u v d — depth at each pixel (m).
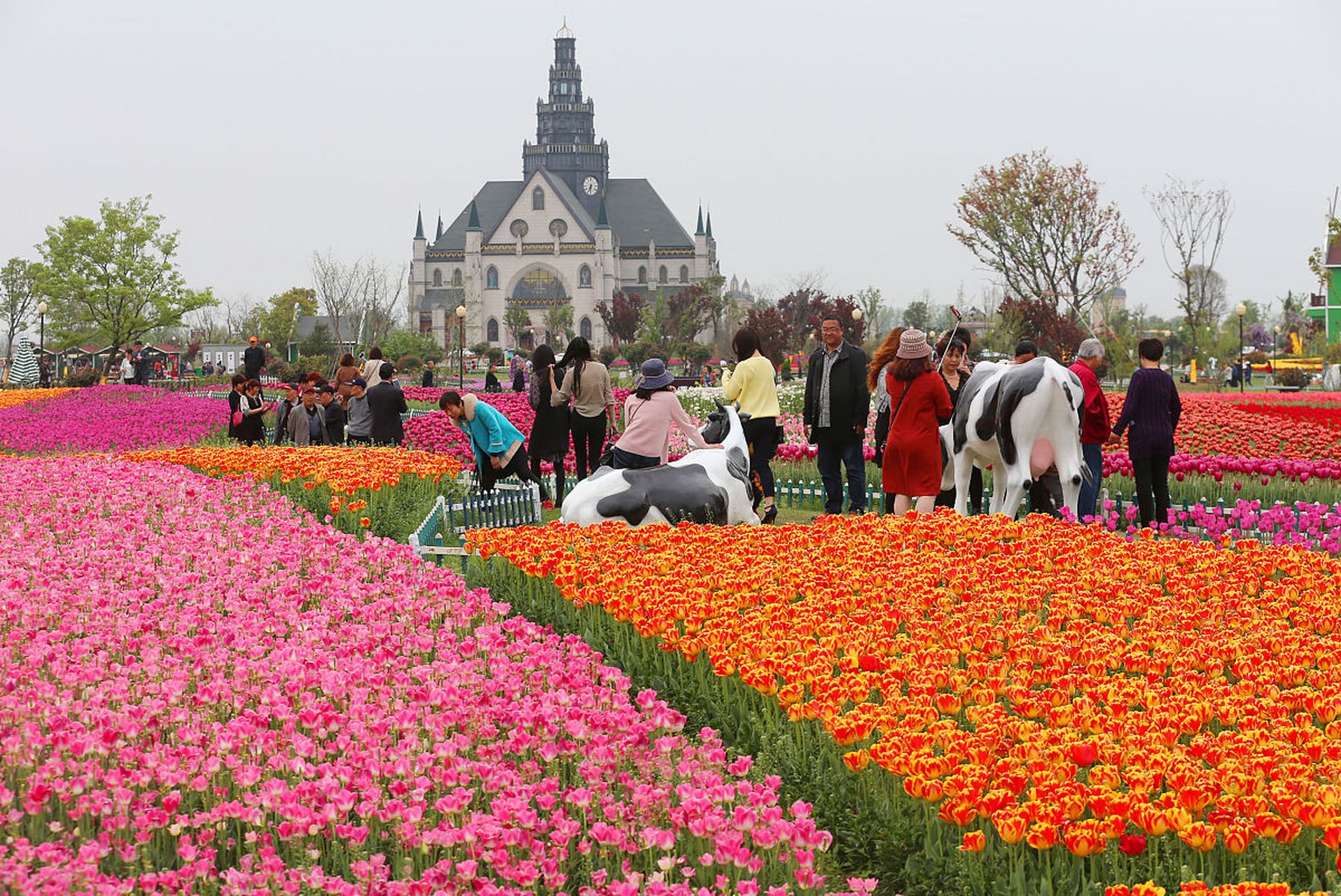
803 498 27.80
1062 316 92.94
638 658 13.16
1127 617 13.94
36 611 13.02
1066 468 20.69
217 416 48.59
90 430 44.69
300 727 10.41
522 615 14.69
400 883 7.84
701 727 11.79
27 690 10.41
